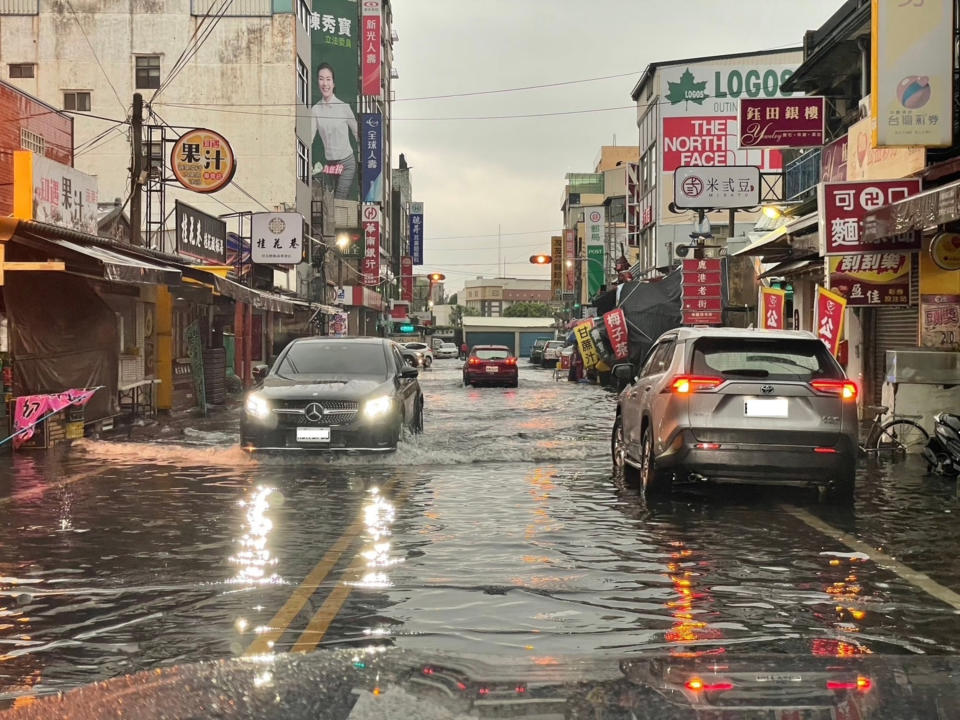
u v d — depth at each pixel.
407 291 100.62
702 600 5.95
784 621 5.48
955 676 3.41
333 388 13.30
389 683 3.60
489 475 11.95
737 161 53.06
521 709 3.20
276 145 47.53
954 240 14.36
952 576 6.63
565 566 6.89
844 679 3.39
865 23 20.25
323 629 5.26
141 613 5.62
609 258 74.44
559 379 45.38
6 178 20.48
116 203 25.19
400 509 9.37
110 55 47.09
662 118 53.34
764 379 9.43
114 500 9.91
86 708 3.51
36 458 13.66
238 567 6.85
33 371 15.20
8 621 5.47
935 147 15.57
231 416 22.31
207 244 33.16
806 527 8.45
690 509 9.41
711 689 3.29
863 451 14.02
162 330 22.20
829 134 24.64
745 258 30.23
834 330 16.53
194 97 47.31
